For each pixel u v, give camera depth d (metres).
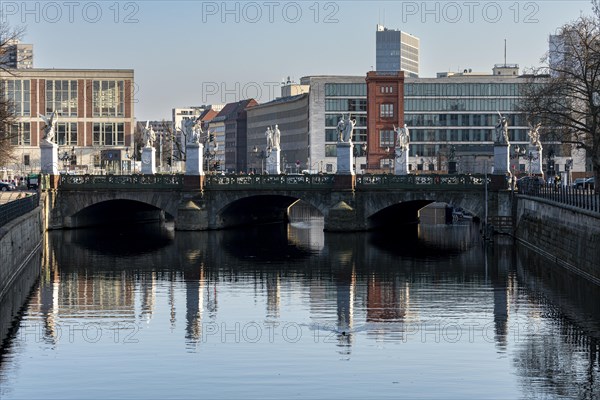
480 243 128.88
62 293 90.12
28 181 176.00
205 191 146.25
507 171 136.12
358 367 62.25
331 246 126.81
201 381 59.31
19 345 68.75
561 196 104.38
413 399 55.66
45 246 127.19
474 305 82.62
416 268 105.44
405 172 161.25
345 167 141.38
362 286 93.69
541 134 138.62
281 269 105.75
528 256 113.62
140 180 146.25
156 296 88.75
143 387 58.19
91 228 153.88
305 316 78.88
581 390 57.12
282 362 63.59
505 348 66.88
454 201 137.12
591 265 89.62
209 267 107.38
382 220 153.62
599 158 123.00
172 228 156.00
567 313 77.88
